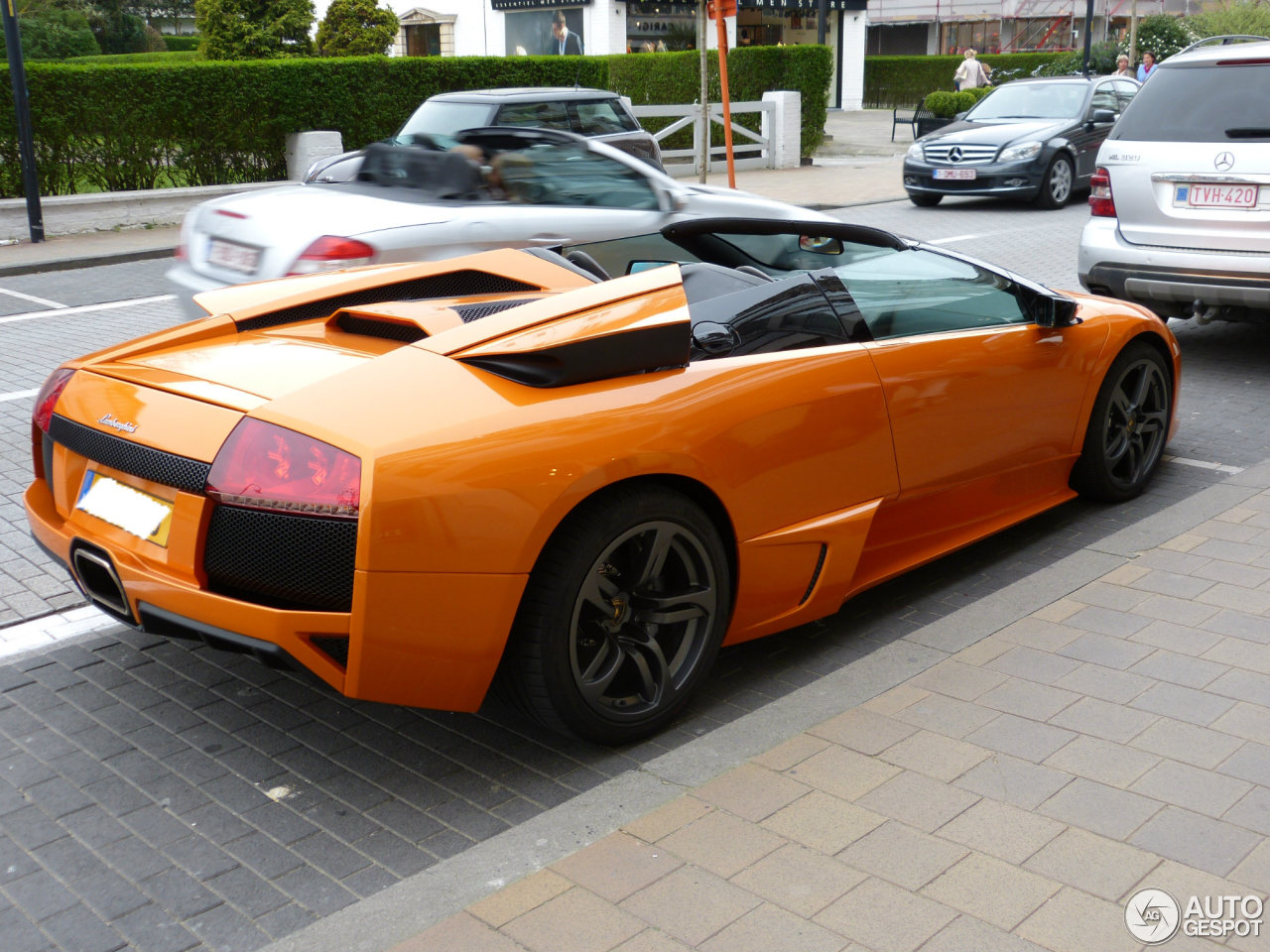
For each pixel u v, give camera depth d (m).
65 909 2.57
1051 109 16.61
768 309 3.56
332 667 2.75
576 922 2.39
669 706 3.20
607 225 6.50
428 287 3.92
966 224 14.39
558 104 12.59
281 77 16.11
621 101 13.23
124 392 3.13
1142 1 37.19
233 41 21.80
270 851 2.76
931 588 4.18
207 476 2.78
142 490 3.00
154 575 2.89
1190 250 6.70
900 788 2.83
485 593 2.76
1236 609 3.80
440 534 2.67
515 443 2.79
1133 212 6.92
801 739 3.08
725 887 2.49
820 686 3.38
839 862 2.56
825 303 3.71
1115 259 6.97
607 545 2.96
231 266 5.84
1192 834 2.62
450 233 5.88
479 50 30.83
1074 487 4.88
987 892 2.44
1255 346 7.86
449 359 2.94
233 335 3.54
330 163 12.38
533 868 2.61
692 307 3.48
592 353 2.98
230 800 2.97
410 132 12.18
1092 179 7.16
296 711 3.42
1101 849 2.57
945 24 43.41
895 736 3.08
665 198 6.88
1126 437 4.87
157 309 10.04
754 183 18.91
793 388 3.40
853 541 3.62
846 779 2.88
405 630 2.70
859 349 3.68
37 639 3.93
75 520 3.22
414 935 2.40
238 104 15.86
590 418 2.93
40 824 2.88
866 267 3.96
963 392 3.98
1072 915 2.36
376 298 3.82
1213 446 5.70
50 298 10.66
